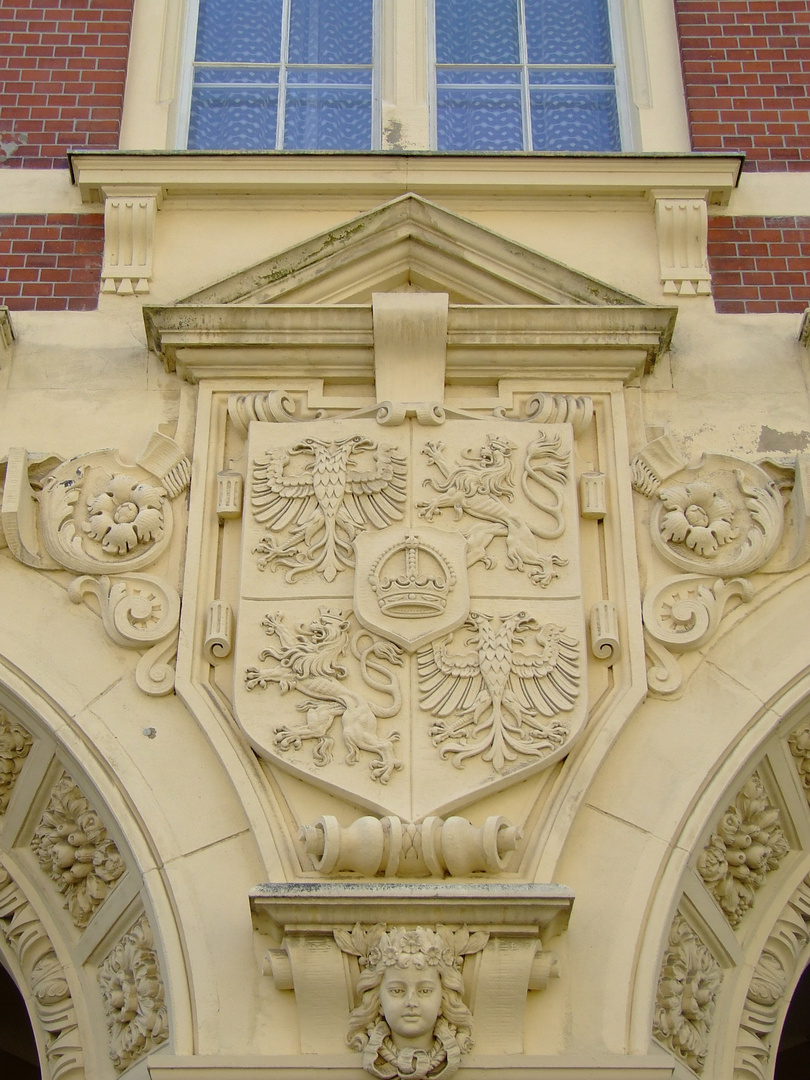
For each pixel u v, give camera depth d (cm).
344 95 811
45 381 680
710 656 609
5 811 625
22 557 625
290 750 567
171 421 669
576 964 536
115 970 584
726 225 737
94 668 603
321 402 660
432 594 594
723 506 639
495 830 535
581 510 633
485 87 815
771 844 614
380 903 519
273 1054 514
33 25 795
